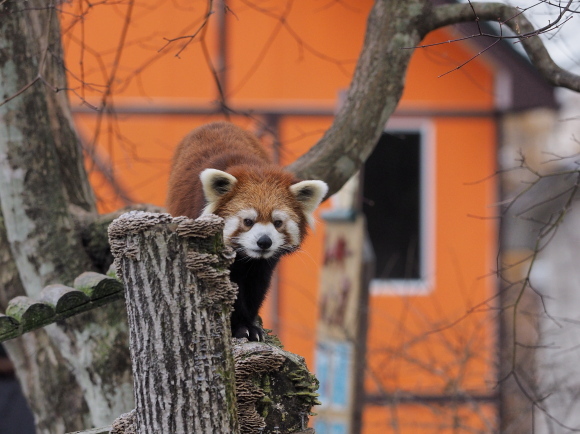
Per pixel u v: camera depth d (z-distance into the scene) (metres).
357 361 11.77
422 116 17.44
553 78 8.23
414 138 17.55
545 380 14.62
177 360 4.75
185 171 8.25
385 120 9.06
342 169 8.89
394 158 17.59
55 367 9.67
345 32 17.23
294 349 16.92
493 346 14.86
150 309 4.75
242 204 7.59
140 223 4.73
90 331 8.54
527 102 17.19
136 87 17.02
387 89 8.98
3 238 9.19
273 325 16.86
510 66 17.03
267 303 17.02
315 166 8.81
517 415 13.73
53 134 8.95
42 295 6.73
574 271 28.56
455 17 8.98
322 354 12.44
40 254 8.34
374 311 14.70
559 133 20.38
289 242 7.77
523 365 13.35
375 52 9.08
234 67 17.12
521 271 17.17
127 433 5.27
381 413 16.41
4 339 6.35
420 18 9.02
